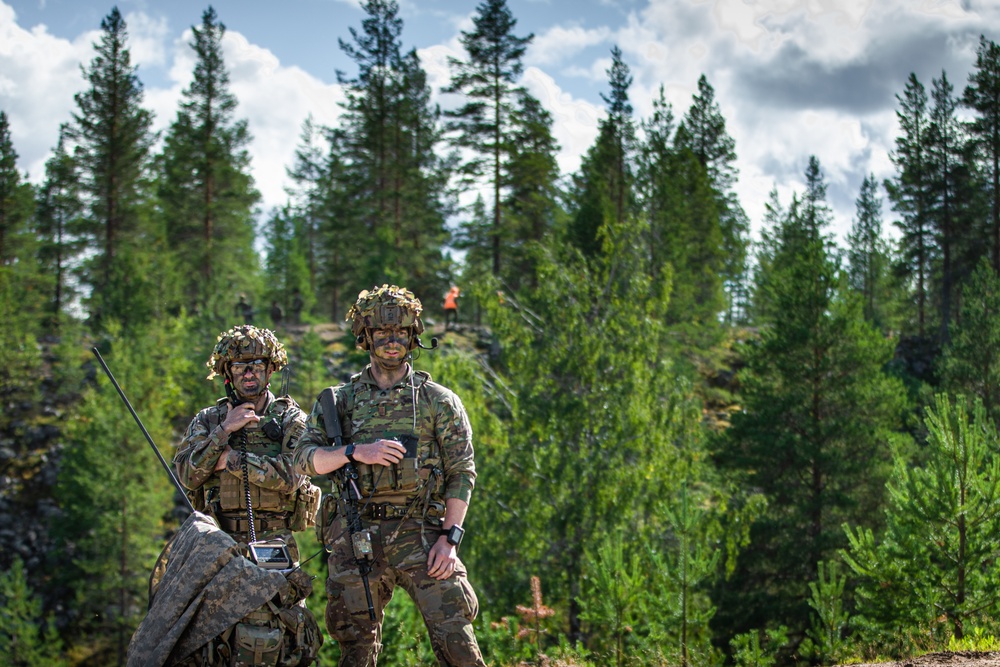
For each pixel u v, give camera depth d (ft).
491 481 56.85
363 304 14.75
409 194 173.17
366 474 14.21
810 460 65.98
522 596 52.13
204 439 15.69
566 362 59.98
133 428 92.68
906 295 195.42
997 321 80.74
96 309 150.61
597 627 34.42
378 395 14.71
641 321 63.05
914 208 174.91
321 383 119.55
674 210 146.51
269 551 14.37
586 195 152.05
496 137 154.71
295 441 16.08
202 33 179.93
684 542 31.78
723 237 179.52
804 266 70.90
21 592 79.05
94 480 92.07
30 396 133.80
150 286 129.59
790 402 68.18
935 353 156.66
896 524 29.58
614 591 31.40
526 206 156.35
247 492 15.67
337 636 14.60
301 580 14.23
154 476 93.50
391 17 181.88
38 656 76.69
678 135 201.98
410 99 189.47
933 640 26.43
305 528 16.79
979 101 163.63
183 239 175.22
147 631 13.52
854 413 69.31
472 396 60.34
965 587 28.02
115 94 168.76
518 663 27.81
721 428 103.76
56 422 130.82
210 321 113.50
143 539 91.25
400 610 32.83
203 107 180.55
